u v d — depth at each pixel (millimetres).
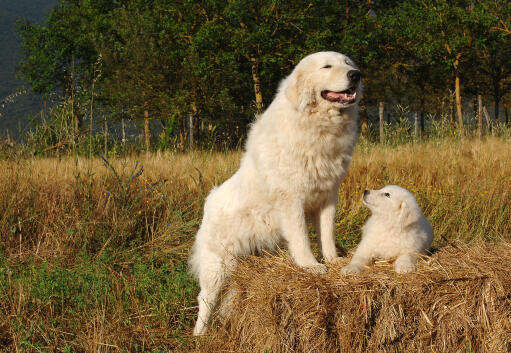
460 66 26625
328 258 3773
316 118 3453
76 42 28688
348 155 3668
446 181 7020
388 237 3633
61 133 6617
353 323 2977
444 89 28328
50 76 29156
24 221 5332
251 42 20594
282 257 3635
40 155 6945
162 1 24156
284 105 3576
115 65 23094
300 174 3518
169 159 8586
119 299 3939
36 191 5738
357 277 3148
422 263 3350
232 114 21047
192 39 22078
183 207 5863
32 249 5031
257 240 3826
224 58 21250
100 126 7793
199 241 4051
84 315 3832
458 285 3037
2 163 6340
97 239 5219
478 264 3215
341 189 6609
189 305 4094
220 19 22250
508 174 7125
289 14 20703
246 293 3320
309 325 2973
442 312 3010
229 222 3791
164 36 23078
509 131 10656
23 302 3826
